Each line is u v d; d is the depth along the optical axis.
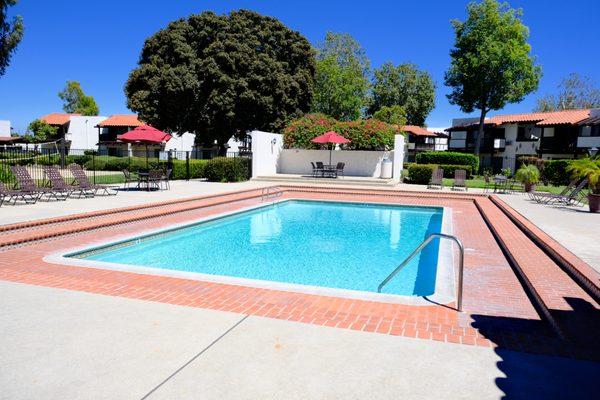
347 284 7.06
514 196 17.38
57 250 7.50
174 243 10.09
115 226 10.07
